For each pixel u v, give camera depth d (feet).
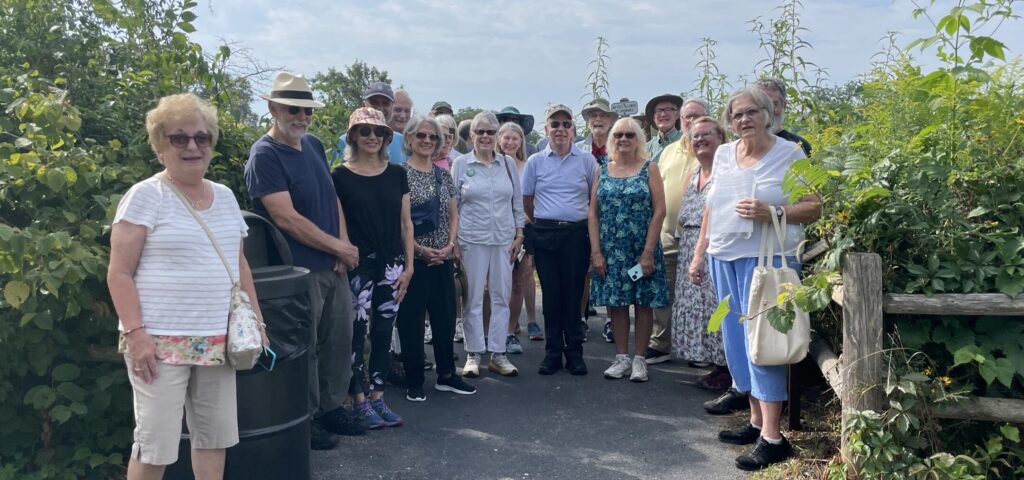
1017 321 11.75
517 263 23.12
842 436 12.25
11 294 11.55
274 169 14.26
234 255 10.75
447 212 18.74
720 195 14.43
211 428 10.68
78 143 15.24
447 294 18.66
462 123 27.73
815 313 14.97
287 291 11.91
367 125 16.02
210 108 10.48
